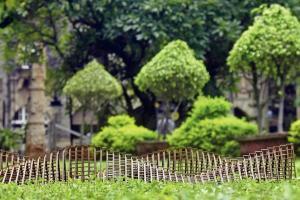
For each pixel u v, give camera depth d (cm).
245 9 3038
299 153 2150
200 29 2947
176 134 2230
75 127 3934
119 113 3362
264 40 2194
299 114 3988
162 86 2355
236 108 4075
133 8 2959
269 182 1032
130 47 3120
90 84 2603
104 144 2409
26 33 2983
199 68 2372
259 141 2161
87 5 3045
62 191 850
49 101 3825
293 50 2186
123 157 1112
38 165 1106
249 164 1129
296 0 3031
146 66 2398
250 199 650
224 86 3241
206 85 3106
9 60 3391
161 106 3444
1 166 1180
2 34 3003
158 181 1049
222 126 2153
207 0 2973
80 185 963
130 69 3247
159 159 1184
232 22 2967
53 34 3112
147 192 805
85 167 1144
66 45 3262
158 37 2845
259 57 2195
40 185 1003
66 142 3878
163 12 2922
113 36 3000
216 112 2236
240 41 2250
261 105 2436
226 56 3166
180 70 2327
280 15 2222
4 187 935
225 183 993
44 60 2916
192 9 2922
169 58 2342
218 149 2156
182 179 1109
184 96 2392
